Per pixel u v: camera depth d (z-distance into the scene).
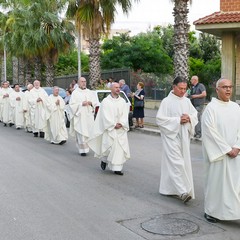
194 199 6.91
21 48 31.38
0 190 7.39
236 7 15.55
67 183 7.93
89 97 11.30
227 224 5.68
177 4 14.55
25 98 16.58
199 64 28.59
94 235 5.29
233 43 15.73
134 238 5.19
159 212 6.20
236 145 5.53
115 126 8.61
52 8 28.28
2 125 19.50
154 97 24.27
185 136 6.67
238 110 5.77
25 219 5.88
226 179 5.54
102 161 9.12
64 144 13.12
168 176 6.96
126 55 30.47
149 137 14.70
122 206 6.50
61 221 5.80
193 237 5.21
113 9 19.89
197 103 13.14
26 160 10.23
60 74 41.19
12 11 33.12
